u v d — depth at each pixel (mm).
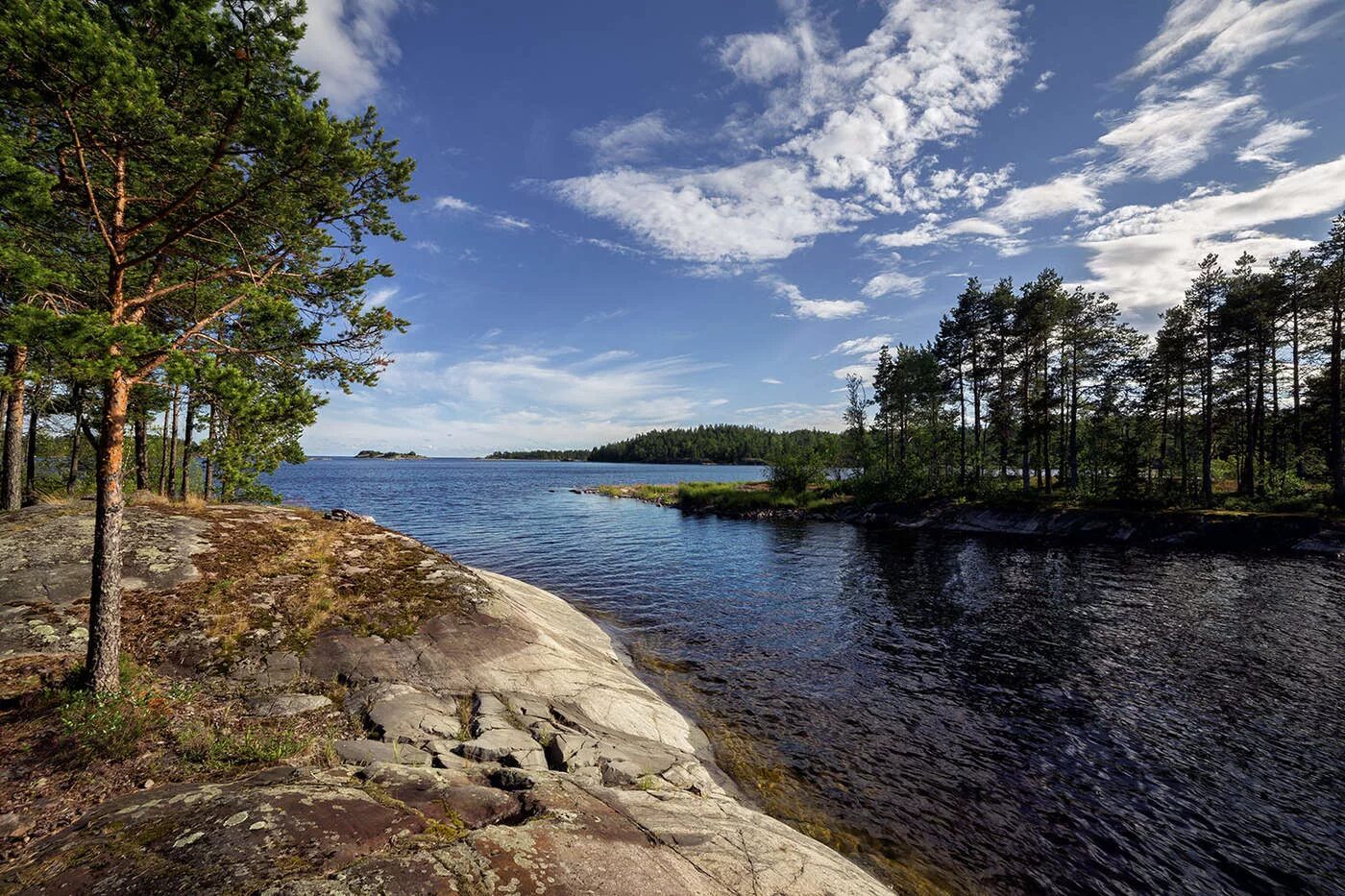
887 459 49594
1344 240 29234
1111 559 25547
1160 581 21031
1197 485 39875
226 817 4262
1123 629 15336
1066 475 43688
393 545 14133
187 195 6973
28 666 7441
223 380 6832
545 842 4383
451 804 4961
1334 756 9000
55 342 5504
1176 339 35906
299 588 10836
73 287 6578
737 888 4543
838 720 10070
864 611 17109
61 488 21547
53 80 5773
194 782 5383
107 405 6695
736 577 21812
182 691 7328
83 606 9062
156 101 5977
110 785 5305
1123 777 8422
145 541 11414
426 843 4191
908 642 14328
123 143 6562
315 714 7418
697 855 4910
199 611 9453
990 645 14047
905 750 9102
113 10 6207
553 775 6125
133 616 9039
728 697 10953
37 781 5250
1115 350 39500
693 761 7883
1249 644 14070
